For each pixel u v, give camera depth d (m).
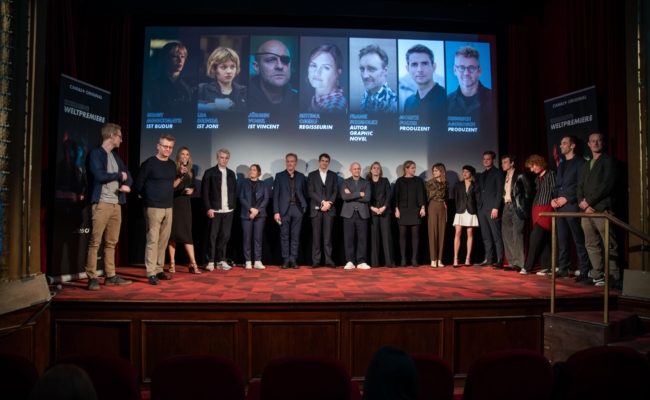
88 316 3.83
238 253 6.61
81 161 5.23
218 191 5.88
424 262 6.84
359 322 3.84
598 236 4.73
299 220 6.13
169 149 4.91
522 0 6.75
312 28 6.77
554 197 5.46
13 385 2.01
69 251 5.05
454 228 6.86
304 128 6.71
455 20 6.68
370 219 6.44
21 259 3.82
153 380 2.03
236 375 2.04
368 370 1.50
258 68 6.69
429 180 6.45
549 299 4.03
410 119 6.82
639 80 4.46
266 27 6.72
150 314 3.79
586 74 5.79
